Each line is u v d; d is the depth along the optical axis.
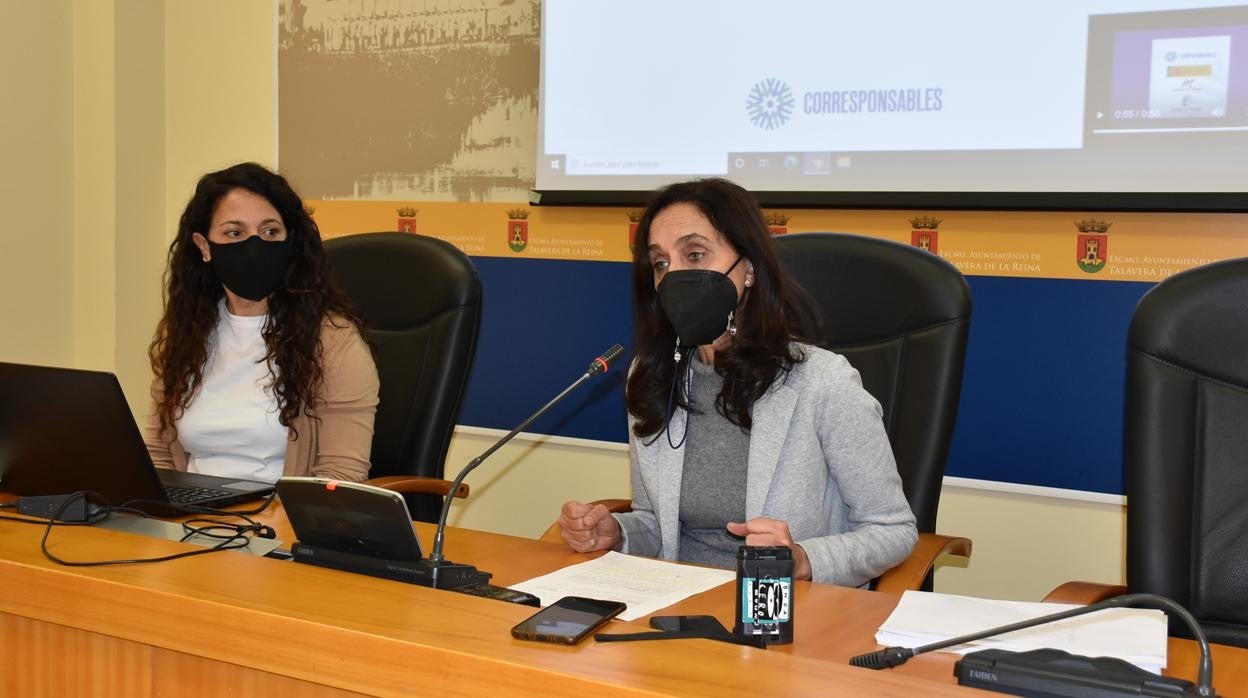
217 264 2.12
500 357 3.48
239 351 2.18
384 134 3.63
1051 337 2.78
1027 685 0.99
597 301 3.33
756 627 1.20
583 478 3.38
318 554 1.36
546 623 1.08
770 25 3.01
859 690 0.92
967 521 2.91
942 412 1.85
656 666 0.98
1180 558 1.50
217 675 1.18
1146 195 2.62
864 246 1.98
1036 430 2.81
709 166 3.11
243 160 3.89
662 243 1.75
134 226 3.93
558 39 3.27
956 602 1.34
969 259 2.85
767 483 1.72
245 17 3.84
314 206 3.77
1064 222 2.75
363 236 2.41
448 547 1.64
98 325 3.92
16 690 1.32
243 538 1.53
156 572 1.26
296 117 3.78
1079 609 1.08
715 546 1.82
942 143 2.83
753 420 1.76
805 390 1.74
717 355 1.78
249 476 2.14
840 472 1.73
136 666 1.23
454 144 3.52
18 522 1.55
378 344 2.31
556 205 3.31
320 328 2.16
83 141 3.90
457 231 3.53
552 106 3.29
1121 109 2.64
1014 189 2.76
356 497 1.30
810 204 2.96
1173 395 1.53
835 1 2.93
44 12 3.80
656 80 3.16
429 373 2.24
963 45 2.79
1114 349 2.72
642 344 1.84
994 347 2.84
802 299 1.89
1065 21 2.68
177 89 3.97
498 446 1.55
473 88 3.48
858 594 1.39
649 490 1.83
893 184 2.89
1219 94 2.55
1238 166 2.55
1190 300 1.54
